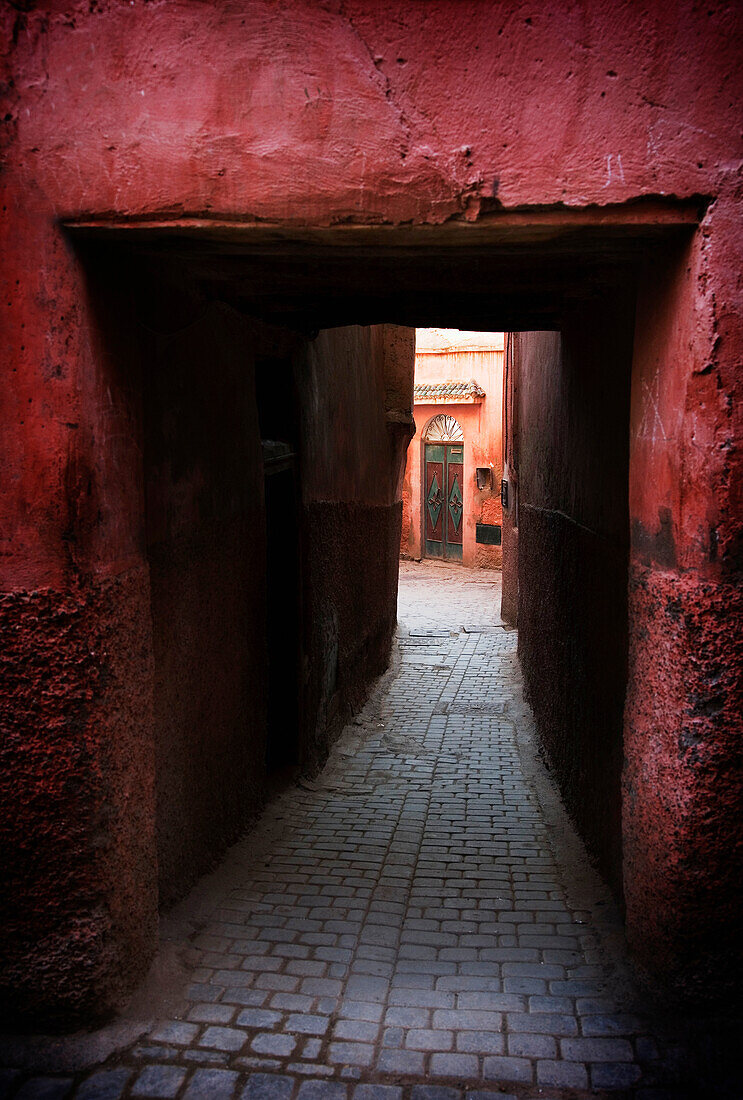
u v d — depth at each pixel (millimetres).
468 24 2721
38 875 2926
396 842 5184
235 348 4773
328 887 4461
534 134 2736
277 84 2766
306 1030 3096
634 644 3285
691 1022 2990
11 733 2854
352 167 2777
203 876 4395
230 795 4844
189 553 4102
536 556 7848
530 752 7234
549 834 5340
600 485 4582
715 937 2930
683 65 2672
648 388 3146
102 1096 2742
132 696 3158
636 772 3230
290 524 6125
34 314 2768
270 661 6254
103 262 2967
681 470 2818
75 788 2881
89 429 2854
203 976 3479
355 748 7379
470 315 4977
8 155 2787
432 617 13820
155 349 3639
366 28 2740
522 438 9320
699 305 2717
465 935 3910
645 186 2705
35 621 2809
